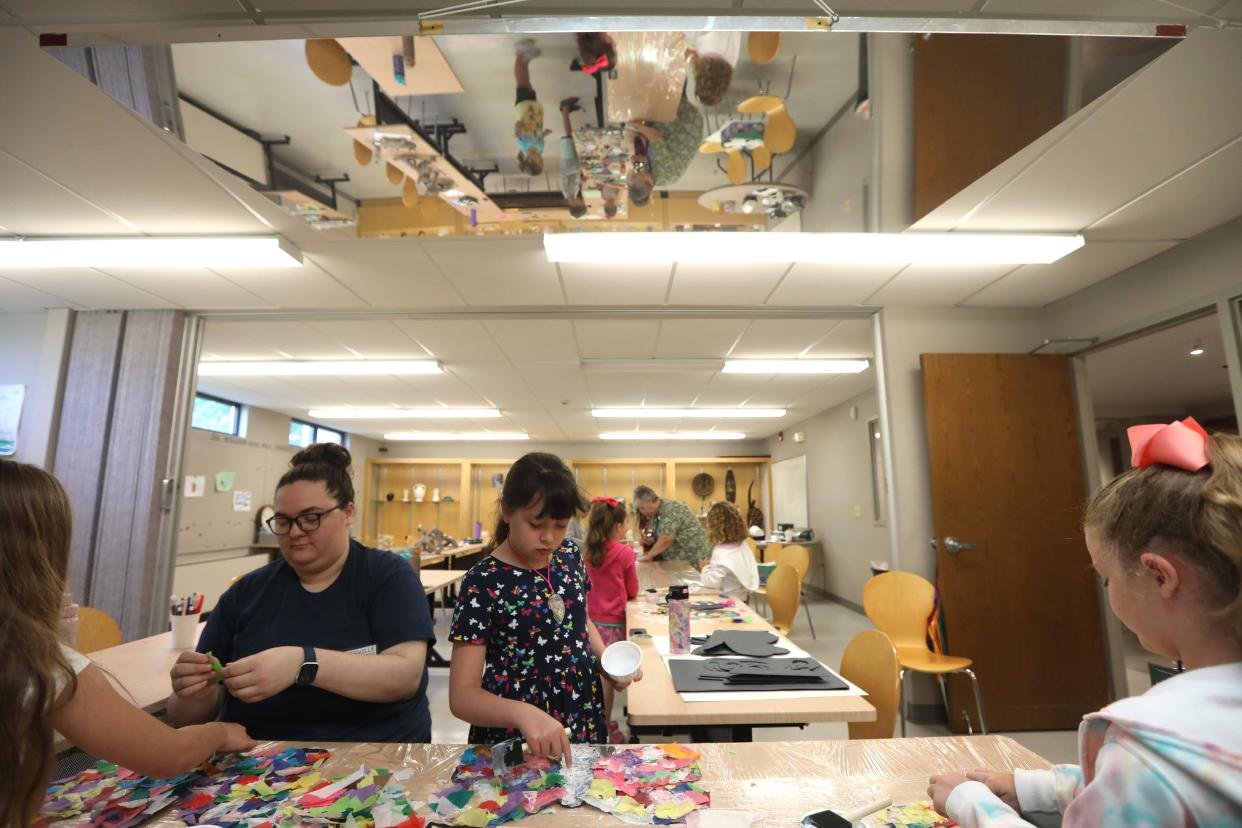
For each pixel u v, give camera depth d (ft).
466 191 8.99
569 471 4.62
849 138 8.01
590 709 4.70
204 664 3.81
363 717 4.71
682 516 17.61
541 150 8.43
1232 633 1.94
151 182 8.33
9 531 2.50
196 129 7.32
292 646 4.36
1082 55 6.10
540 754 3.58
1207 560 1.95
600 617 9.93
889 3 5.24
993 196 8.79
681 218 9.42
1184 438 2.12
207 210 9.10
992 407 12.79
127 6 5.24
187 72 6.74
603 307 13.38
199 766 3.73
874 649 6.51
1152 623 2.12
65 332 13.16
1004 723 11.78
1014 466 12.62
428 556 25.94
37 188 8.44
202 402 23.12
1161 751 1.78
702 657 6.94
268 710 4.66
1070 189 8.58
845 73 7.18
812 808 3.22
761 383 21.15
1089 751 2.14
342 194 9.06
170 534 12.84
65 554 2.74
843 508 25.75
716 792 3.39
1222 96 6.63
